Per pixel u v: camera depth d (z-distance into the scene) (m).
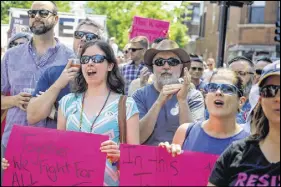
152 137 4.80
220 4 14.55
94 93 4.39
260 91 3.26
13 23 10.39
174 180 3.61
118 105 4.29
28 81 5.31
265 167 3.19
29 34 6.54
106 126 4.21
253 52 31.47
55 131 3.89
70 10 28.02
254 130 3.45
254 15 31.55
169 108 4.85
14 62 5.37
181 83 4.98
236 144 3.32
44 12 5.26
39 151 3.88
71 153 3.85
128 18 30.61
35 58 5.35
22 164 3.87
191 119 4.72
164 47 5.05
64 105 4.43
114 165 4.04
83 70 4.38
